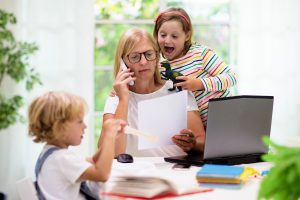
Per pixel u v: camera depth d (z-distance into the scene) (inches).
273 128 155.7
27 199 64.7
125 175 61.5
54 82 144.3
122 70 88.5
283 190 40.8
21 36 141.6
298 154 40.8
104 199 63.0
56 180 64.6
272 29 153.5
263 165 81.6
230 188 64.2
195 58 97.1
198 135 90.3
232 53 158.4
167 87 92.1
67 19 144.1
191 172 75.7
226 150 80.4
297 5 153.6
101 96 157.8
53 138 67.3
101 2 157.9
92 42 146.0
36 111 67.2
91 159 71.6
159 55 90.4
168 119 83.0
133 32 88.4
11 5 140.1
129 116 90.6
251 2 153.0
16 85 141.0
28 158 142.9
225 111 77.8
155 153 93.4
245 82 154.3
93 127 148.0
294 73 154.8
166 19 95.3
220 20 159.3
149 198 59.0
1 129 129.3
